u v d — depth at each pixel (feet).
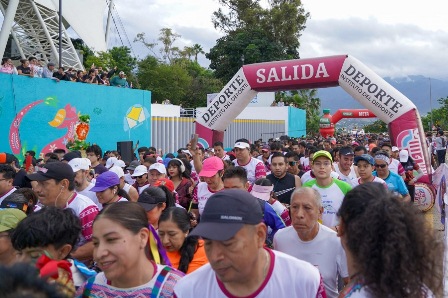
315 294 7.30
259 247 6.86
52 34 84.43
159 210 13.42
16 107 40.19
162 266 8.51
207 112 42.65
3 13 80.43
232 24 146.82
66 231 8.46
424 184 34.04
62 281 7.52
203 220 6.63
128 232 7.72
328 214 15.74
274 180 21.15
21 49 83.41
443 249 5.83
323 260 11.23
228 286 7.13
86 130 44.45
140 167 23.65
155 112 74.38
